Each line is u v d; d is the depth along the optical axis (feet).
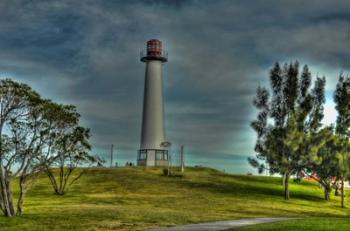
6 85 122.52
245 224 107.76
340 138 231.09
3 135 123.13
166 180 268.00
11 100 123.24
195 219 122.62
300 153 226.99
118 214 132.26
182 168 319.27
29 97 124.88
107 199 195.11
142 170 309.42
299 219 116.06
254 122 236.84
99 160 214.69
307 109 233.96
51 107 129.08
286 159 228.22
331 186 243.60
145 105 367.66
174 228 100.17
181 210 155.63
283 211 174.60
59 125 133.18
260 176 322.14
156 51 368.68
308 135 230.68
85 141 201.05
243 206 182.80
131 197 204.44
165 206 172.24
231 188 252.01
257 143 234.58
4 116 122.72
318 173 234.17
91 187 241.55
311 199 238.27
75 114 136.98
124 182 256.32
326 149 228.43
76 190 232.12
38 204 173.37
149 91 367.86
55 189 217.36
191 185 253.65
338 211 199.52
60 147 137.69
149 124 363.15
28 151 126.93
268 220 120.16
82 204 174.81
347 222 101.09
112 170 305.53
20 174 128.26
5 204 125.70
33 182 133.69
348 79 238.48
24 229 105.09
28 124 126.62
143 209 153.48
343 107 236.84
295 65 238.27
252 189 256.52
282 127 232.73
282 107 236.22
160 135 363.35
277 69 239.30
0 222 114.52
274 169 230.89
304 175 242.17
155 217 125.80
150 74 369.09
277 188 270.87
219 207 174.60
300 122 231.91
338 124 237.45
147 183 253.85
